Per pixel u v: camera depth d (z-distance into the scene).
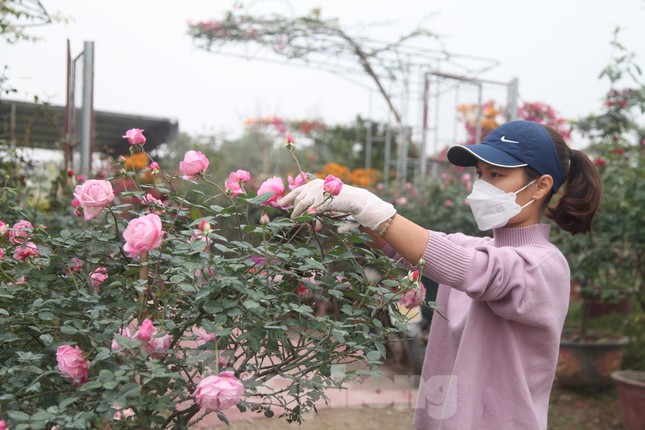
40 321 1.18
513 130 1.43
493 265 1.24
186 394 1.15
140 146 1.29
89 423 0.94
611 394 4.40
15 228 1.36
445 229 5.54
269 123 12.20
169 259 1.15
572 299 6.74
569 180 1.53
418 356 3.09
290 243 1.30
